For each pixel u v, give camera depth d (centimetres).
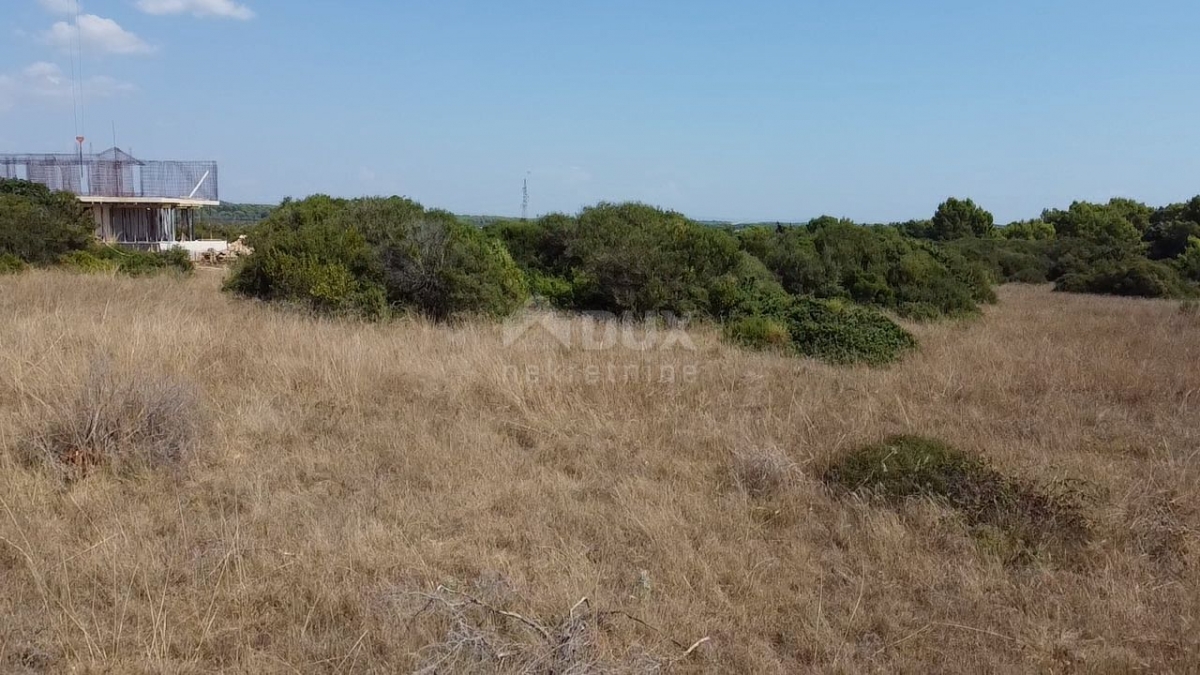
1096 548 460
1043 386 881
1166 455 643
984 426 709
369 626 349
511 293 1243
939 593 410
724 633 366
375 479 525
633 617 364
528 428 652
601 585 403
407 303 1138
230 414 629
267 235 1220
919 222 5497
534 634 345
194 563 396
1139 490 548
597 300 1402
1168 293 2338
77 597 361
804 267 1658
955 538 468
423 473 540
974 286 1933
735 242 1473
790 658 353
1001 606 400
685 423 691
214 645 334
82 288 1159
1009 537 473
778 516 501
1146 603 408
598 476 559
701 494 527
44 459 495
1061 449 655
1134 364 1005
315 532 434
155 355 735
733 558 436
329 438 599
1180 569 446
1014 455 622
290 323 927
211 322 931
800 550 454
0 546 400
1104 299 2238
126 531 424
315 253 1130
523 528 464
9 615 338
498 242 1367
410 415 657
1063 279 2648
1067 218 5028
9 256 1501
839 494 537
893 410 759
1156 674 345
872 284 1642
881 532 471
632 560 432
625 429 664
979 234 5216
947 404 790
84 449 505
